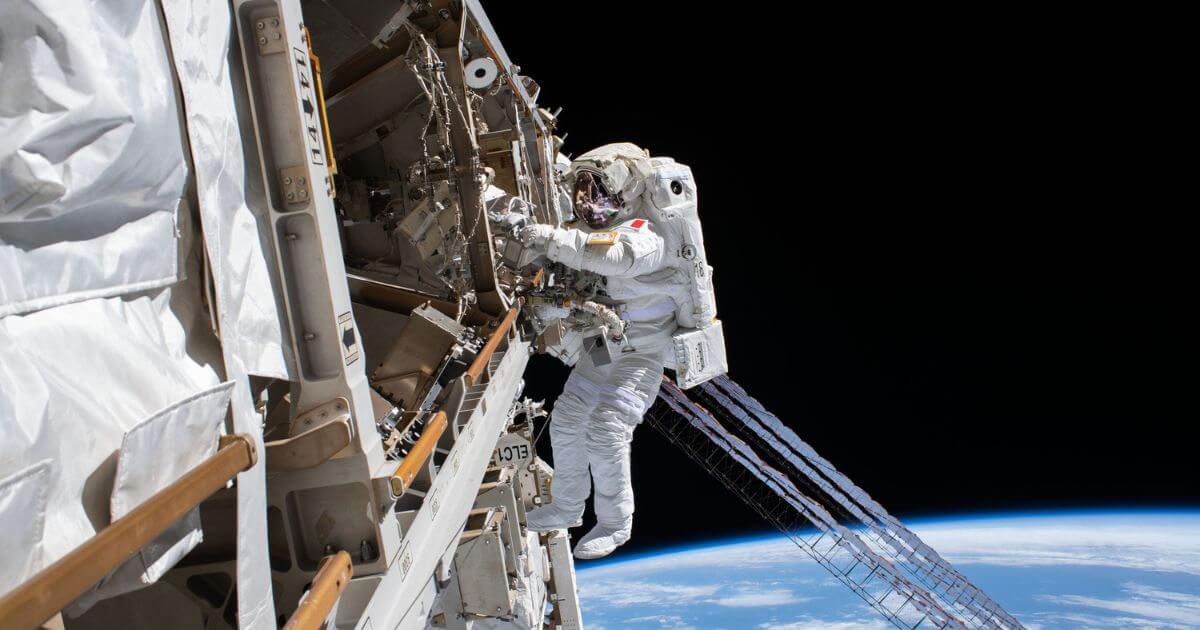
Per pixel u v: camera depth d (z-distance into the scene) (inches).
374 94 194.7
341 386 80.7
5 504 35.6
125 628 71.8
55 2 43.7
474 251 182.1
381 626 77.4
